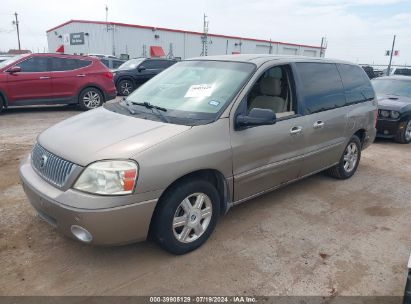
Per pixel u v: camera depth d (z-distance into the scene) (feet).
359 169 20.07
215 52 124.57
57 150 9.75
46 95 33.76
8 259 10.21
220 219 13.08
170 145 9.62
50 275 9.62
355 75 17.72
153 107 11.87
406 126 27.02
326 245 11.65
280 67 13.25
